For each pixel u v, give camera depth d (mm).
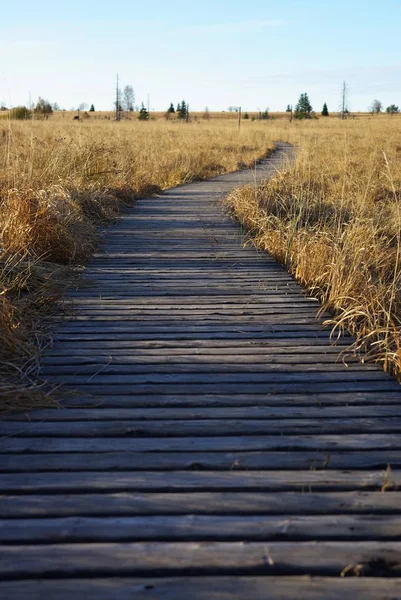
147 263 6852
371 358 4121
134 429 3092
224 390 3598
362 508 2443
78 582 2008
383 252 6273
